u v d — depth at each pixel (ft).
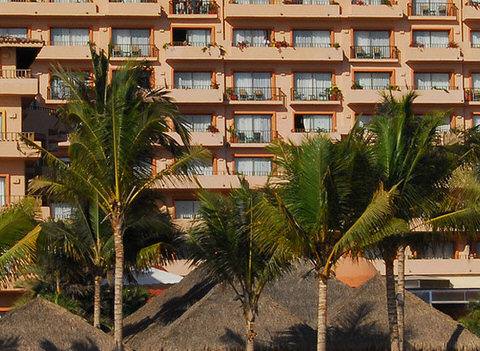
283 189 141.79
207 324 161.27
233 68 312.71
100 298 188.44
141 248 177.17
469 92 319.27
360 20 317.83
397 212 146.10
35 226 131.03
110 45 166.61
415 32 320.91
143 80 179.63
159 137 155.74
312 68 315.58
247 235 153.28
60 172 154.81
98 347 151.33
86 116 151.74
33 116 288.30
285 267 154.92
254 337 157.79
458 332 168.14
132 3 309.22
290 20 315.78
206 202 154.81
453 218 145.89
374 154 145.89
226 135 310.04
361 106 314.35
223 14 314.76
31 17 306.35
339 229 142.41
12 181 243.60
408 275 299.17
